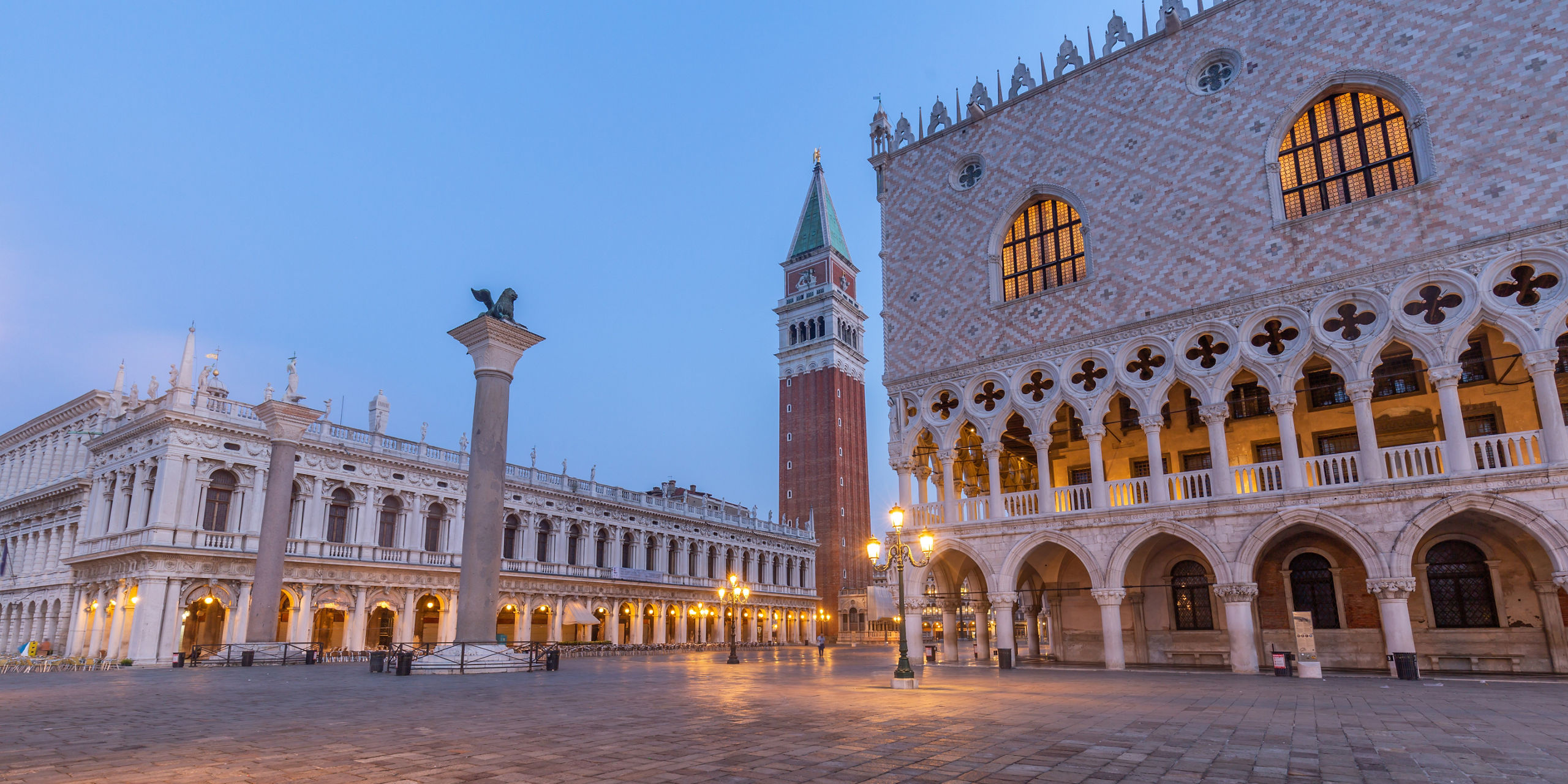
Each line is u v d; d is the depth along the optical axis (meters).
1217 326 27.88
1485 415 26.84
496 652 31.05
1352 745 11.21
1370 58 26.70
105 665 43.44
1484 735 12.13
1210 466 31.38
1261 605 29.67
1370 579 24.00
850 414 120.88
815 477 115.69
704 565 85.75
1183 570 31.61
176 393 47.97
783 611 97.12
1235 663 25.89
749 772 9.24
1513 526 24.66
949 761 9.98
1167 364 28.69
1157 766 9.66
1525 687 20.84
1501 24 24.64
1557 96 23.42
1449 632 26.28
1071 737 11.89
